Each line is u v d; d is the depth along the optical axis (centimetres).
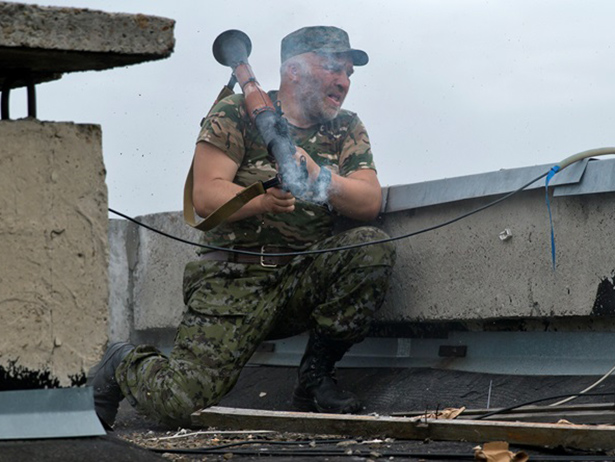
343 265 512
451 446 341
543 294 493
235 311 515
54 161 274
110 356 525
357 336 517
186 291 546
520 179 498
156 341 744
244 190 492
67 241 276
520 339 516
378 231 519
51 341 274
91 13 259
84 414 278
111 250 743
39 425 269
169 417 491
